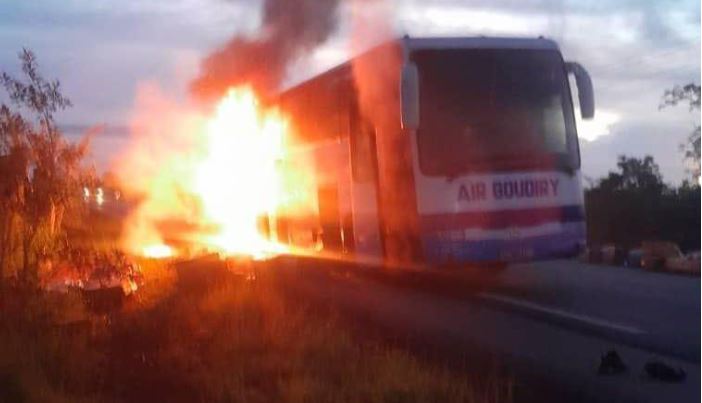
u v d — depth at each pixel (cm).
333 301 1822
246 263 2186
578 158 2027
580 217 2023
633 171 3747
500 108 1984
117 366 1213
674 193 3581
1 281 1501
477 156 1962
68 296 1505
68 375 1166
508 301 1948
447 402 1088
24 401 1068
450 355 1367
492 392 1146
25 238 1560
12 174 1575
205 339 1327
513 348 1451
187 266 1777
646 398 1163
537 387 1206
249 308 1520
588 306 1886
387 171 2047
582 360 1364
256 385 1159
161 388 1149
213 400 1101
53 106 1667
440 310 1806
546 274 2427
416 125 1908
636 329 1617
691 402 1131
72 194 1641
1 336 1260
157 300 1588
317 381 1131
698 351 1430
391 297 1966
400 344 1416
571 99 2031
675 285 2238
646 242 2858
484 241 1956
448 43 1988
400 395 1082
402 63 1972
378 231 2097
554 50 2033
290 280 2120
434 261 1952
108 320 1420
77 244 1662
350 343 1331
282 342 1306
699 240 3338
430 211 1950
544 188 1989
